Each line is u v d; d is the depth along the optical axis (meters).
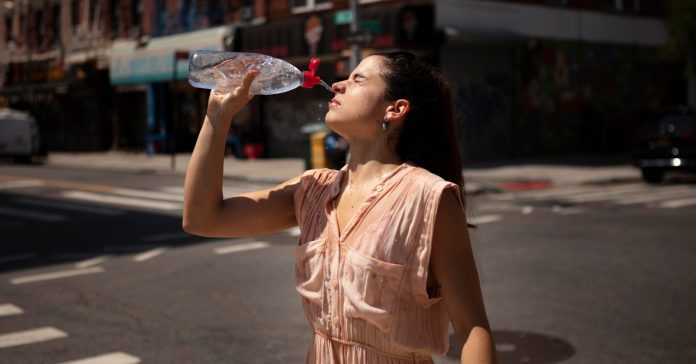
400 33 21.50
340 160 17.50
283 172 21.59
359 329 1.95
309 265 2.06
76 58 35.72
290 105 26.30
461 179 2.17
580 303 6.64
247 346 5.60
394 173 1.98
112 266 8.71
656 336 5.67
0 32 42.53
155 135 32.31
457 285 1.90
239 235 2.20
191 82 2.11
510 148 25.27
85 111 36.81
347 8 23.92
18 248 10.09
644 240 9.85
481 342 1.86
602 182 18.95
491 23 24.03
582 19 27.19
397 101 2.01
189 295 7.21
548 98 26.27
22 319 6.39
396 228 1.91
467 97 23.73
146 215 13.27
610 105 28.23
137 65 31.91
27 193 17.14
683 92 30.91
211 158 2.08
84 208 14.33
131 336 5.87
